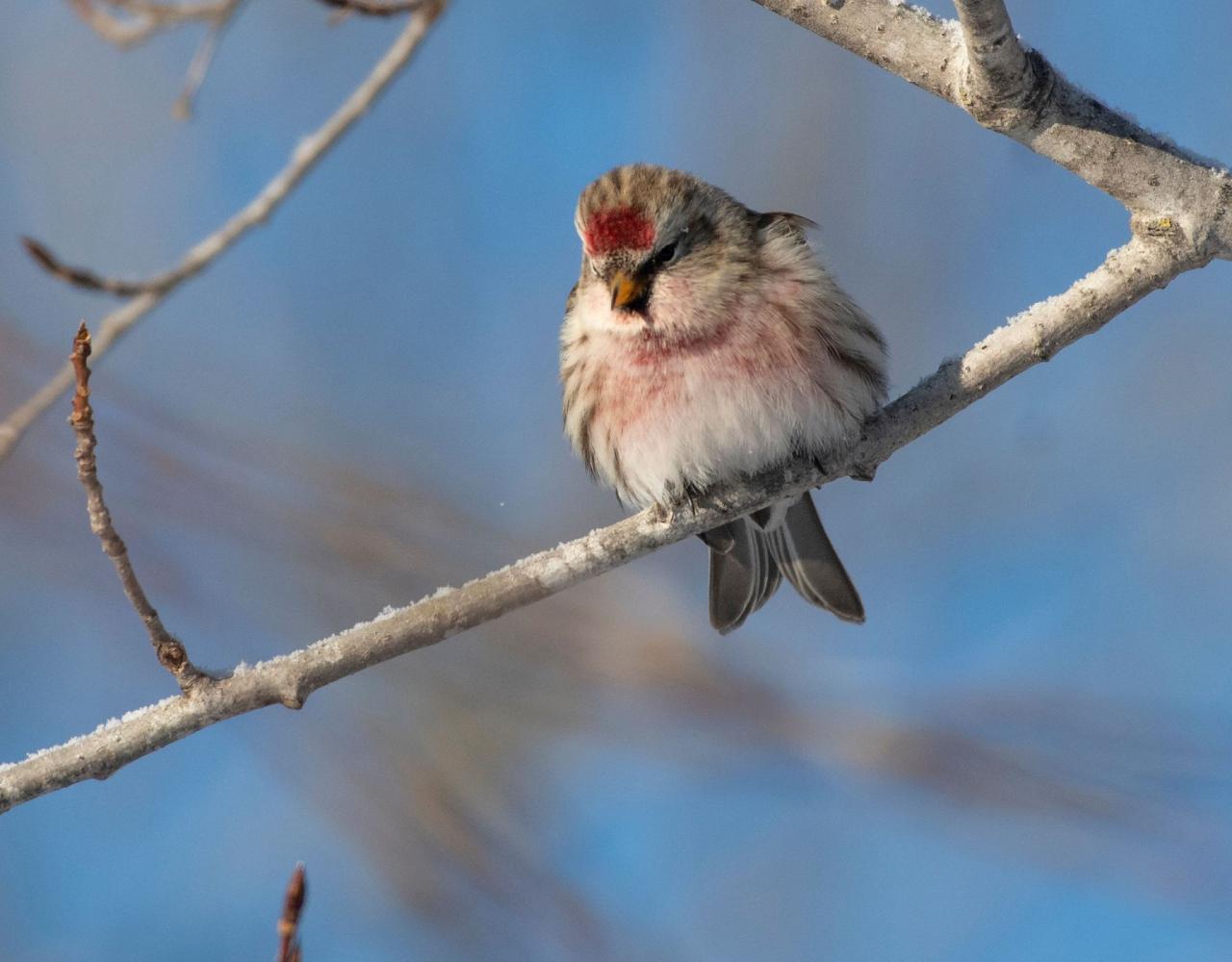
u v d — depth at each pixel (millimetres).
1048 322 7691
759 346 8562
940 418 8234
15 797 7090
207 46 8328
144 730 7168
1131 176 6926
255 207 8336
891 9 6703
